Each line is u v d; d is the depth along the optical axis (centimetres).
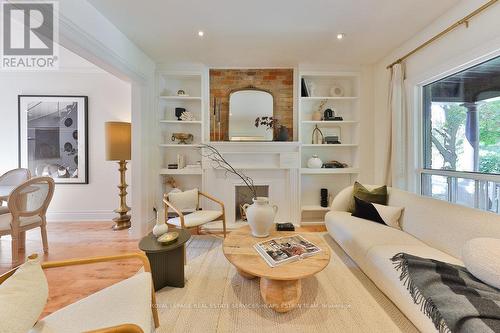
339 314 161
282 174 358
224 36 274
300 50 312
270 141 351
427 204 209
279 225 234
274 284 158
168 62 350
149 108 335
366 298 179
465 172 227
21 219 238
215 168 351
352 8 222
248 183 354
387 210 239
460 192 235
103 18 232
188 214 287
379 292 186
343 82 386
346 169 362
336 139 371
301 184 384
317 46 301
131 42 285
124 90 375
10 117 365
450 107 245
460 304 112
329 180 387
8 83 363
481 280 127
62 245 282
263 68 375
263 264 159
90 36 214
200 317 159
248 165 357
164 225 204
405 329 147
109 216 380
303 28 257
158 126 354
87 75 373
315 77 376
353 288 192
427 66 258
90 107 374
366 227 230
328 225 284
